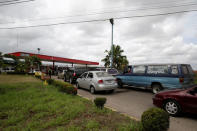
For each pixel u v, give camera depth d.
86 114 4.47
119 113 4.75
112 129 3.41
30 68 28.14
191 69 8.34
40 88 9.72
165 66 8.20
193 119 4.45
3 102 5.96
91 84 8.98
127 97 7.88
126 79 10.62
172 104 4.79
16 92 8.02
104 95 8.48
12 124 3.88
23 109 5.02
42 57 30.17
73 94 7.45
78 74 13.56
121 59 28.45
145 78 9.16
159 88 8.42
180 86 7.29
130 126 3.38
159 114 2.87
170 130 3.62
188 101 4.39
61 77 19.22
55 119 3.99
